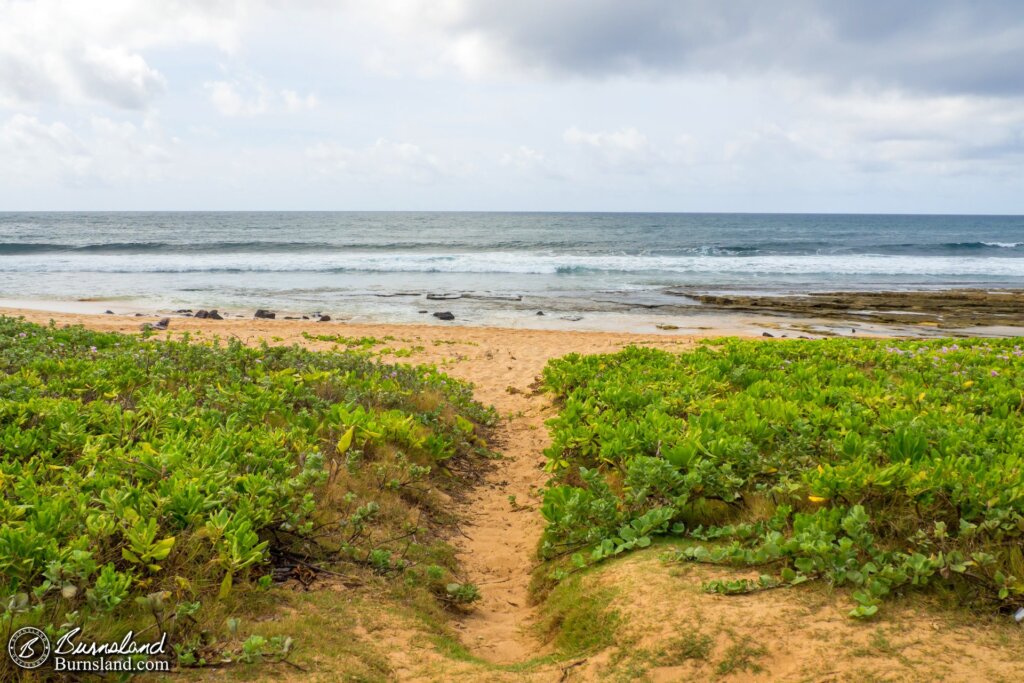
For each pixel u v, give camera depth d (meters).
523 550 5.60
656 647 3.53
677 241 68.38
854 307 26.08
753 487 5.49
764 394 9.06
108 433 5.96
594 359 12.37
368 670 3.34
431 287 31.62
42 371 8.60
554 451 6.90
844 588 3.84
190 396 7.42
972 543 4.11
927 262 44.81
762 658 3.34
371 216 178.88
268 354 10.82
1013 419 7.24
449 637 4.02
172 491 4.36
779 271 39.41
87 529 3.90
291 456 5.98
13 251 47.72
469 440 8.34
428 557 5.04
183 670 3.09
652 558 4.53
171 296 27.27
